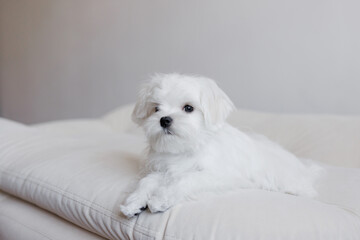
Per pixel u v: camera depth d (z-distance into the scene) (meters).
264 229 0.77
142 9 2.97
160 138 1.04
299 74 2.17
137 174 1.14
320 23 2.05
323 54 2.06
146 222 0.87
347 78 1.99
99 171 1.17
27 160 1.34
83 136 1.86
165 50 2.86
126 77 3.22
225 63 2.49
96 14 3.38
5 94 4.75
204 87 1.09
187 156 1.07
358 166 1.52
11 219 1.28
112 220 0.93
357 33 1.93
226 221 0.79
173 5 2.74
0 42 4.69
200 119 1.08
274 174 1.15
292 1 2.14
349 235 0.81
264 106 2.34
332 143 1.64
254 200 0.89
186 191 0.92
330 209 0.90
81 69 3.65
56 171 1.20
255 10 2.29
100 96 3.51
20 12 4.31
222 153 1.07
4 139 1.52
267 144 1.32
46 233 1.15
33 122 4.39
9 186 1.30
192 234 0.79
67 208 1.07
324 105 2.10
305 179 1.20
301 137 1.76
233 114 2.11
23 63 4.39
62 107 3.96
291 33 2.17
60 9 3.77
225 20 2.45
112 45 3.29
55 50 3.92
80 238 1.07
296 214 0.82
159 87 1.11
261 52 2.31
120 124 2.57
